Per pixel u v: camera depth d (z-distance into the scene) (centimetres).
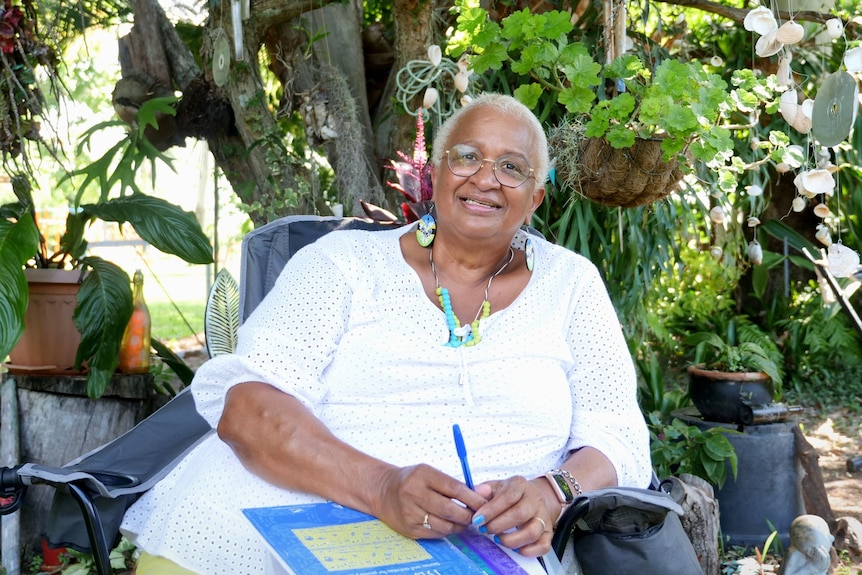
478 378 180
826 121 211
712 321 555
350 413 179
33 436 325
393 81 355
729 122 366
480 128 181
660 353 550
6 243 295
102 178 340
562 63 230
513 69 236
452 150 182
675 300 564
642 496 165
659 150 221
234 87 328
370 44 372
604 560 171
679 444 330
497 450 177
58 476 174
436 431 176
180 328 927
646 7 321
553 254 198
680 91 215
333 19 351
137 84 346
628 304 340
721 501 334
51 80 306
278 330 178
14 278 288
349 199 326
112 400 324
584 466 174
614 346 192
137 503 186
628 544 169
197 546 170
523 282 193
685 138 217
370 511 159
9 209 326
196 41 394
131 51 347
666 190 235
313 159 331
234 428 169
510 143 180
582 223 324
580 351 192
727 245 418
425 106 267
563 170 241
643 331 365
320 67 338
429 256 191
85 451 323
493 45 241
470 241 184
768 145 254
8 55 295
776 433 332
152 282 1311
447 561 145
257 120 329
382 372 179
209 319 226
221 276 230
